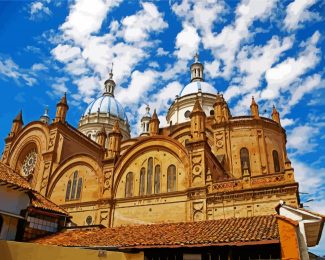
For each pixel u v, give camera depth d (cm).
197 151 3478
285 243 1423
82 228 2702
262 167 4281
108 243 1892
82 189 4119
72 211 3994
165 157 3719
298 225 1471
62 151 4781
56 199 4238
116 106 8656
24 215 2317
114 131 4294
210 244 1586
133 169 3866
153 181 3666
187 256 1691
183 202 3338
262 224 1842
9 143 5369
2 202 2192
